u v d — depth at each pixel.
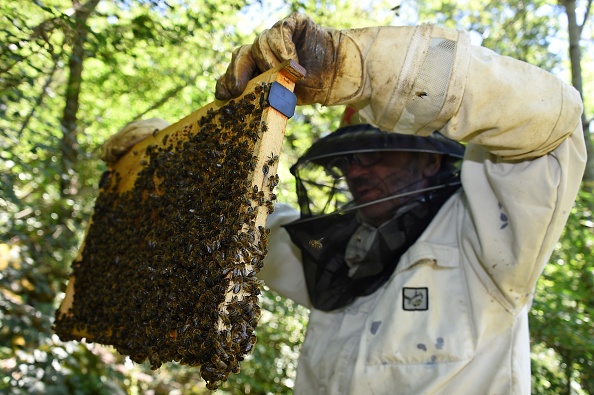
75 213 5.51
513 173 1.84
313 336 2.39
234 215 1.31
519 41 5.92
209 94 4.55
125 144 2.34
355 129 2.19
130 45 3.03
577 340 3.73
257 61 1.52
